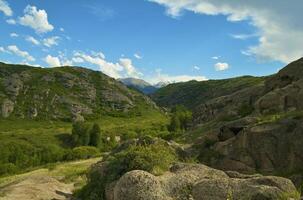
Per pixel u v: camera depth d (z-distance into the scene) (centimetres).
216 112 5234
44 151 13888
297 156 2625
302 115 2894
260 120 3306
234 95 5078
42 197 2539
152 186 1725
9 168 10156
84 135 15425
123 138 15412
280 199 1491
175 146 2684
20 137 16250
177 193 1744
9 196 2483
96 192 2231
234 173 1991
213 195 1647
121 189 1748
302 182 2417
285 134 2812
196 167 1997
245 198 1543
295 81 4084
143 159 2077
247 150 3006
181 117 11694
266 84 4553
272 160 2819
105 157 3053
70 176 3666
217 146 3334
